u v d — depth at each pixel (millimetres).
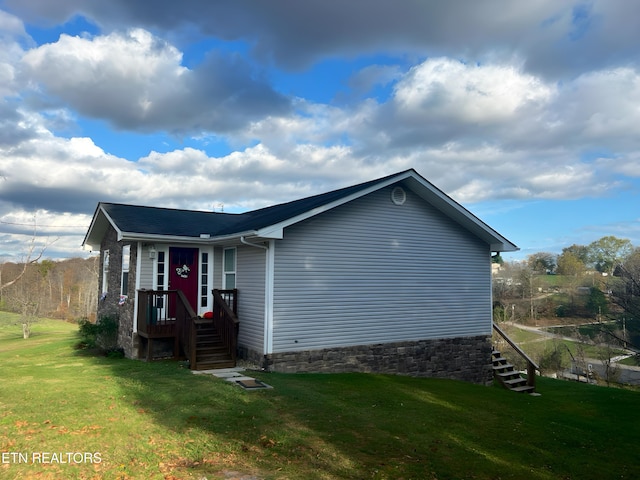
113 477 4465
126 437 5594
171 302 12672
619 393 12945
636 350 21141
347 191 12141
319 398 7922
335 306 11523
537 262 51469
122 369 10305
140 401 7289
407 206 12953
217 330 11977
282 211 13508
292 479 4555
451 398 9156
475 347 14055
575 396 12227
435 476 4902
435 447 5867
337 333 11500
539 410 8953
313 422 6508
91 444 5324
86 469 4633
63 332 26984
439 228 13586
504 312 39844
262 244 11062
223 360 11039
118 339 13508
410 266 12898
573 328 37250
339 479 4629
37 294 32938
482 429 6961
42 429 5820
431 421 7105
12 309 30328
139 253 12227
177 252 12891
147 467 4730
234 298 12156
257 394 7918
